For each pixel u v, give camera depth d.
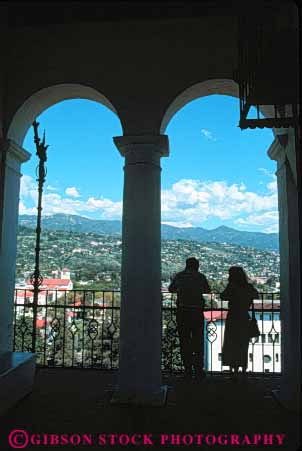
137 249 5.05
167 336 6.43
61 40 5.40
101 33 5.34
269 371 6.52
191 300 5.90
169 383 5.74
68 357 6.63
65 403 4.80
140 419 4.33
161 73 5.24
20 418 4.32
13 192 5.56
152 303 5.00
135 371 4.86
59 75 5.37
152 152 5.13
